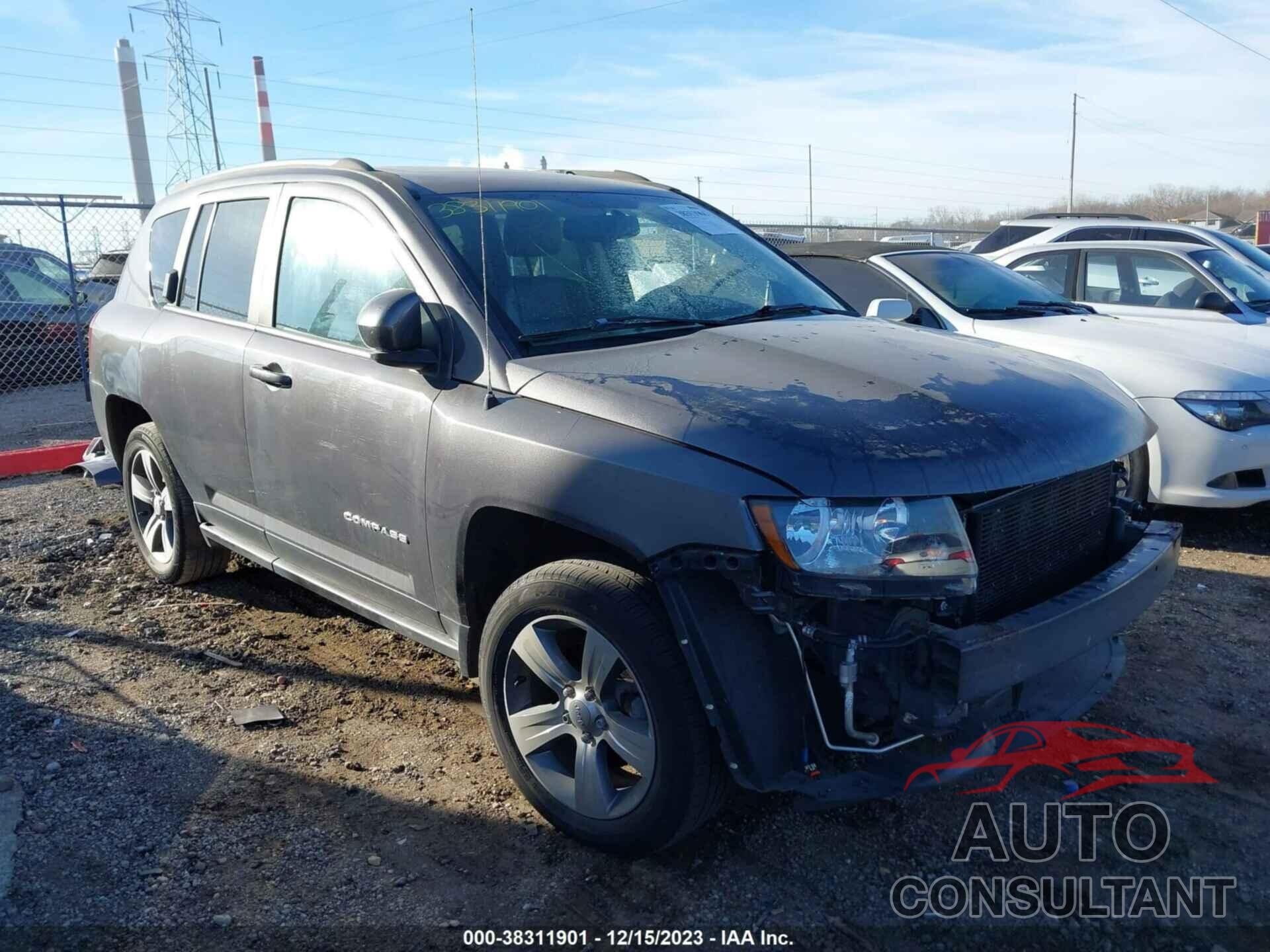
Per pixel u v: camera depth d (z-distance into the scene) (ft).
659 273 12.14
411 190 11.78
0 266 40.19
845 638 8.28
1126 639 14.49
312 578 13.12
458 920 8.65
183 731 11.78
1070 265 27.63
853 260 23.65
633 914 8.76
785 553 8.00
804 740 8.54
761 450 8.28
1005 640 8.28
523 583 9.67
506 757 10.16
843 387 9.34
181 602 15.93
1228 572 17.43
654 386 9.26
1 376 39.63
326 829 9.89
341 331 11.97
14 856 9.29
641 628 8.68
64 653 13.88
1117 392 10.96
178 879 9.06
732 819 10.17
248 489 13.55
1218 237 32.53
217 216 14.71
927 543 8.12
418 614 11.40
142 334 15.47
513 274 11.01
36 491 22.75
